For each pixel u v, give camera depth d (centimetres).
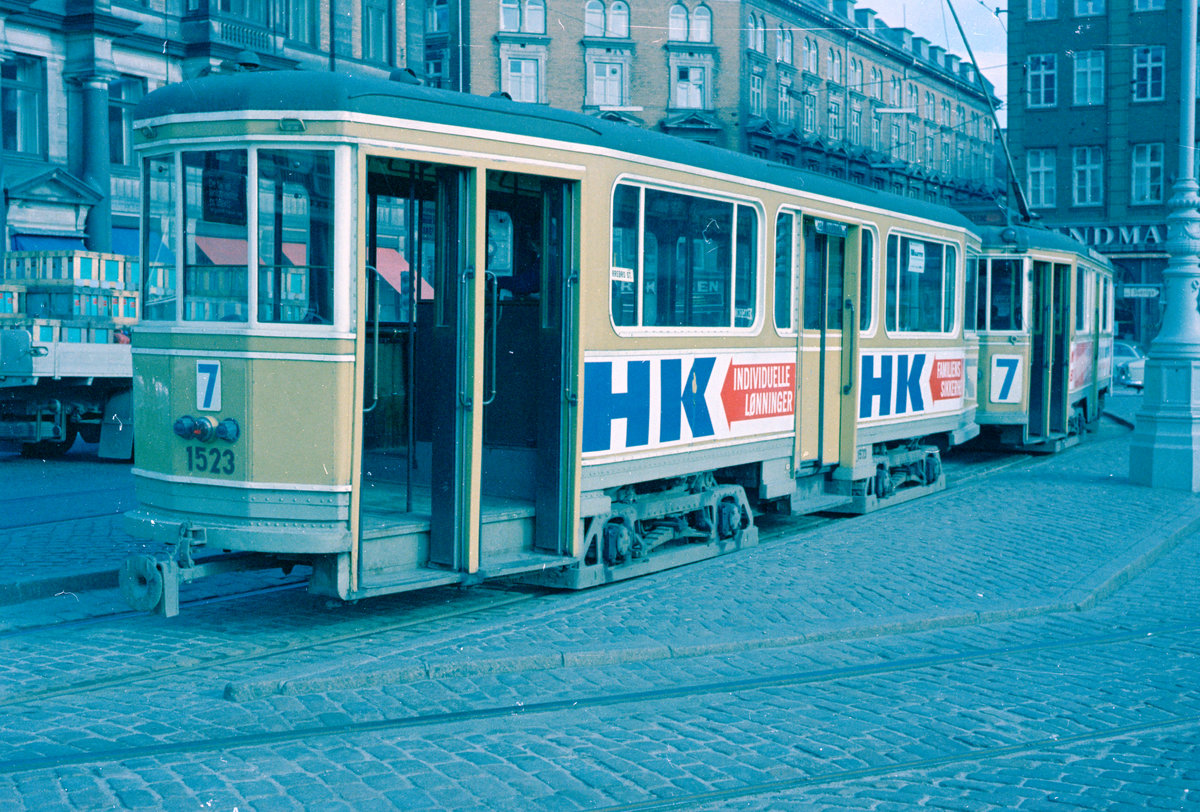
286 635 774
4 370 1599
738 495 1104
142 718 588
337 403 726
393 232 861
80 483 1504
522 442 889
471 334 784
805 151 5591
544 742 562
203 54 2972
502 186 846
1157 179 4881
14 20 2684
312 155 723
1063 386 1988
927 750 566
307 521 732
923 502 1373
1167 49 4825
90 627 790
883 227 1297
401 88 746
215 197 745
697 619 800
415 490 888
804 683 682
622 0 5091
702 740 571
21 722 580
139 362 786
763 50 5366
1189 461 1483
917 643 779
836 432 1236
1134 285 4944
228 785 497
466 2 4966
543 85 5050
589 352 862
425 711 608
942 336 1484
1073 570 988
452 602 880
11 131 2731
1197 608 899
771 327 1094
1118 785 516
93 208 2856
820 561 1005
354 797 488
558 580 892
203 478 750
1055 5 4956
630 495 951
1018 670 716
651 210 923
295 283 730
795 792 506
